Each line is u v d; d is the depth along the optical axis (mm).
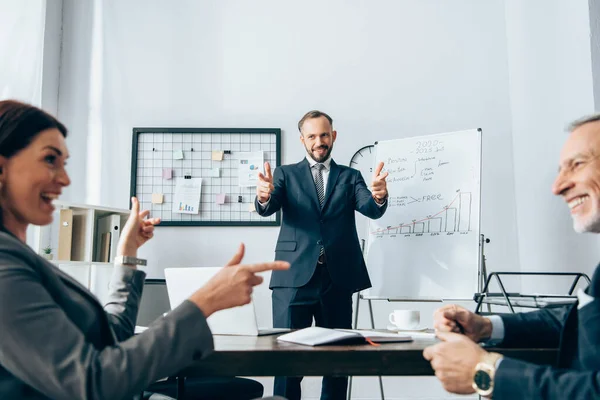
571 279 3006
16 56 3117
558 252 3123
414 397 3340
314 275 2666
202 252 3492
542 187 3262
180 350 827
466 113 3611
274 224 3498
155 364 798
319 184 2865
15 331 730
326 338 1195
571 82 3010
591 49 2848
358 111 3619
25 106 899
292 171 2875
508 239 3502
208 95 3637
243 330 1538
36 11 3283
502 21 3697
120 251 1198
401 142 3299
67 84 3635
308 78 3652
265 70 3662
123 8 3701
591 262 2908
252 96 3637
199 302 877
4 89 3021
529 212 3389
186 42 3680
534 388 865
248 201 3543
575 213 1126
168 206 3535
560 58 3113
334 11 3717
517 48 3553
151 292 2916
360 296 3158
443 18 3703
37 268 830
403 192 3209
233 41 3688
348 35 3693
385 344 1208
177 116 3617
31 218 895
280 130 3586
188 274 1599
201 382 2016
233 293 899
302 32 3697
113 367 762
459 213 3033
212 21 3699
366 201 2703
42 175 879
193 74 3654
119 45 3670
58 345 748
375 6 3721
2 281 747
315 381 3334
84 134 3594
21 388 788
